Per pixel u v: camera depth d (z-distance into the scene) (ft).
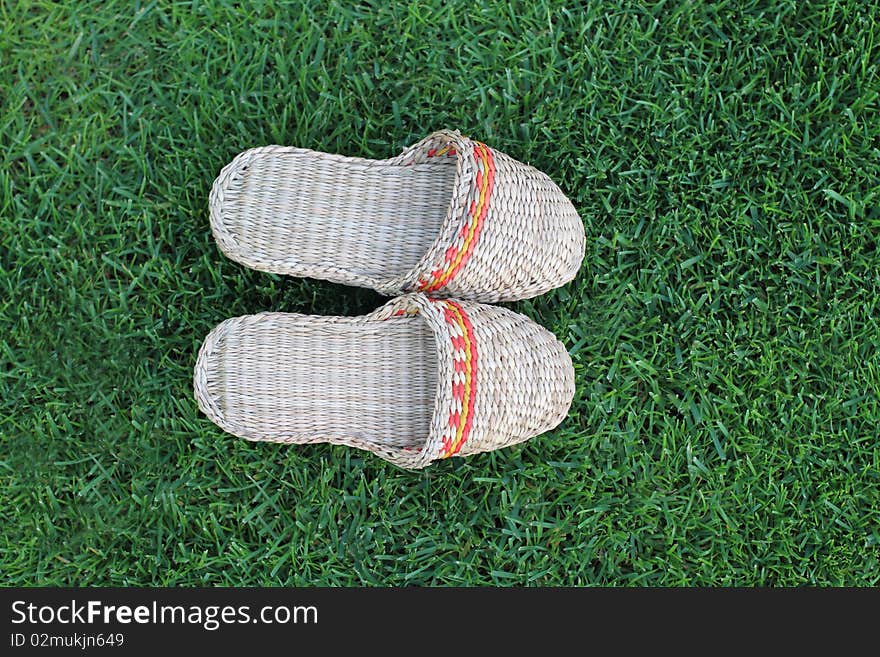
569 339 3.28
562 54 3.31
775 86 3.32
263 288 3.21
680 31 3.32
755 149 3.32
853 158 3.32
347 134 3.26
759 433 3.32
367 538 3.25
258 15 3.26
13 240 3.20
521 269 3.06
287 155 3.10
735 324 3.32
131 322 3.20
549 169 3.29
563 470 3.29
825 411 3.32
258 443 3.22
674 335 3.31
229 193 3.06
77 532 3.22
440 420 2.93
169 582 3.23
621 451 3.30
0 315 3.19
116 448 3.22
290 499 3.25
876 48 3.32
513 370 3.01
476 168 2.98
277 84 3.26
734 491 3.31
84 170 3.22
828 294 3.32
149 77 3.24
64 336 3.20
